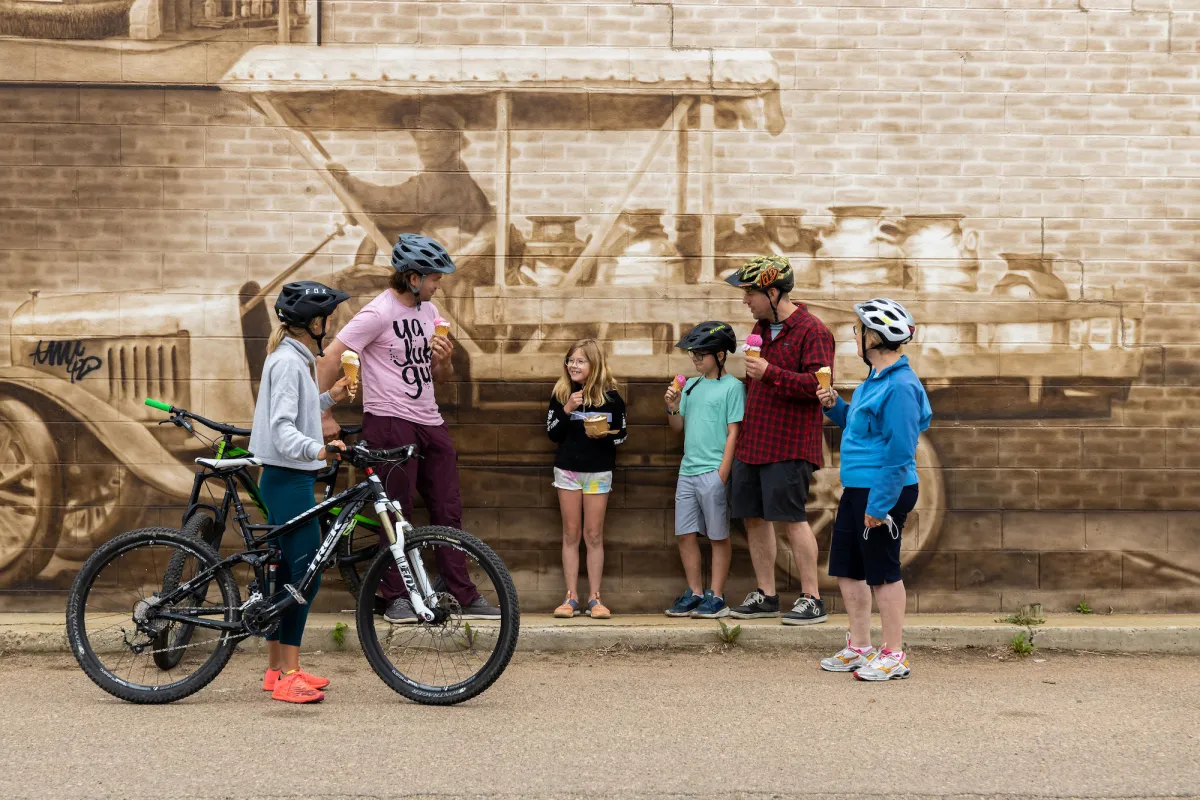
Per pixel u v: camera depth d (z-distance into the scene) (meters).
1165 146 7.04
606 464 6.79
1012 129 7.04
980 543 7.02
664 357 7.01
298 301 5.15
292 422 5.06
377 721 4.85
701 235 7.01
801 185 7.02
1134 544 7.02
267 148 6.95
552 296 7.00
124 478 6.91
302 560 5.18
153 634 5.17
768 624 6.53
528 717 4.94
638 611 7.02
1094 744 4.57
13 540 6.89
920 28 7.02
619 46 7.00
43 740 4.54
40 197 6.89
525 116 6.99
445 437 6.68
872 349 5.65
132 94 6.91
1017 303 7.04
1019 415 7.03
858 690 5.48
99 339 6.91
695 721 4.89
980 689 5.51
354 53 6.96
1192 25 7.01
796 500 6.53
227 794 3.93
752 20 7.01
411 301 6.54
